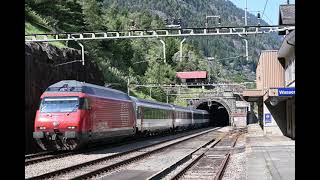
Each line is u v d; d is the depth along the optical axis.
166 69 99.75
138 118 40.69
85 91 26.06
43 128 24.59
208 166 20.56
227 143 37.59
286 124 43.94
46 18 58.44
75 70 42.75
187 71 115.00
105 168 18.12
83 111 25.19
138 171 18.44
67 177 16.23
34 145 30.05
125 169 19.16
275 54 46.66
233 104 94.06
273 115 45.25
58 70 37.19
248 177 15.49
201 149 30.22
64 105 24.97
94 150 27.97
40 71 32.72
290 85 39.88
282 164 18.38
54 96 25.25
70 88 25.64
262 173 16.44
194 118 75.38
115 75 74.25
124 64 95.38
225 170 18.80
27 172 17.48
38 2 61.00
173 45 117.31
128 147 31.36
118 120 31.62
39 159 21.33
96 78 50.59
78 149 26.48
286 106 43.91
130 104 35.44
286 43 35.72
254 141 35.03
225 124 119.06
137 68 103.62
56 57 37.69
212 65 137.88
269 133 45.22
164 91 93.25
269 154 23.23
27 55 30.42
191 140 42.09
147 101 46.16
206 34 28.19
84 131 25.19
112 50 92.50
